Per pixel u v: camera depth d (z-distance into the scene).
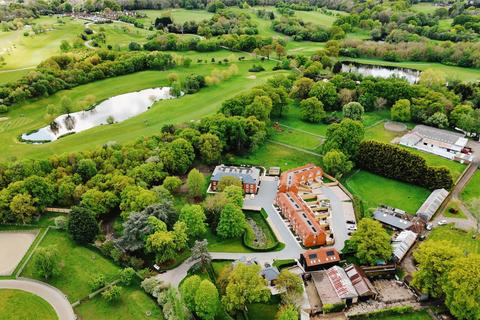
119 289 137.25
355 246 156.12
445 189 193.88
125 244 154.75
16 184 176.75
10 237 167.50
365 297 140.12
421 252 141.38
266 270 147.50
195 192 191.00
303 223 165.50
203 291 127.00
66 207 184.62
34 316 132.25
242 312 136.00
